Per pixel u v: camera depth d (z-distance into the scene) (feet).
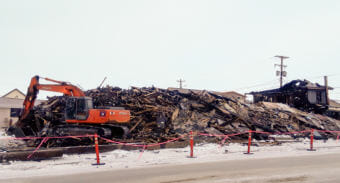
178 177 25.18
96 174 27.12
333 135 81.30
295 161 35.58
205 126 68.54
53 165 32.91
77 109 55.06
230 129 69.46
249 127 73.36
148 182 23.21
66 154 41.27
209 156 40.86
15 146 52.85
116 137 58.18
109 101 72.23
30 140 59.21
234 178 24.57
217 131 66.85
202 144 55.16
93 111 53.88
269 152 46.29
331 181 23.29
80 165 33.01
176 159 37.78
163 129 63.46
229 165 32.24
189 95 85.46
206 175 26.07
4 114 115.14
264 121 83.51
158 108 69.51
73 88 60.70
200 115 74.43
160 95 78.69
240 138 64.59
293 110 107.65
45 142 54.34
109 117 55.36
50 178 25.44
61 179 24.89
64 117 60.08
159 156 40.70
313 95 128.67
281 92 140.77
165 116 68.54
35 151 37.35
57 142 53.93
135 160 36.94
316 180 23.68
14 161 35.32
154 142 55.57
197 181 23.41
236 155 42.11
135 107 70.44
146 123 67.00
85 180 24.32
